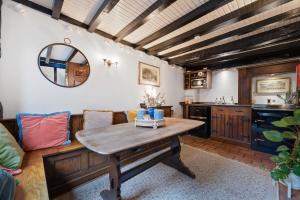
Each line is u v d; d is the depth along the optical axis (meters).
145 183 1.97
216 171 2.29
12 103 2.08
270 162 2.62
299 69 3.34
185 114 5.06
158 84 4.45
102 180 2.06
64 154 1.83
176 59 4.60
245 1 2.05
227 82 5.02
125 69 3.53
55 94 2.47
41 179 1.18
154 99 4.05
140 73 3.88
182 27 2.82
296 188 1.40
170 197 1.69
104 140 1.32
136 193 1.76
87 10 2.38
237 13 2.21
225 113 3.88
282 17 2.25
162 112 1.97
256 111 3.26
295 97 3.64
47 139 1.90
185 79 5.54
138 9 2.33
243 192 1.77
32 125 1.83
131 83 3.67
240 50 3.44
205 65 5.20
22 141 1.75
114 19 2.62
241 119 3.57
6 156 1.27
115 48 3.31
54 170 1.76
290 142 2.61
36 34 2.26
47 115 1.99
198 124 2.04
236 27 2.73
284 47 3.35
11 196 0.88
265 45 3.14
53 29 2.43
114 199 1.50
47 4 2.28
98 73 3.02
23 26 2.15
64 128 2.08
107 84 3.18
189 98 5.45
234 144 3.68
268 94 4.45
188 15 2.38
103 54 3.10
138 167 1.73
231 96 4.93
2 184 0.84
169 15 2.47
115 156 1.48
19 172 1.26
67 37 2.58
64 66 2.56
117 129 1.75
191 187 1.88
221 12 2.32
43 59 2.34
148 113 1.99
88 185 1.94
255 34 2.97
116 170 1.49
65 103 2.58
